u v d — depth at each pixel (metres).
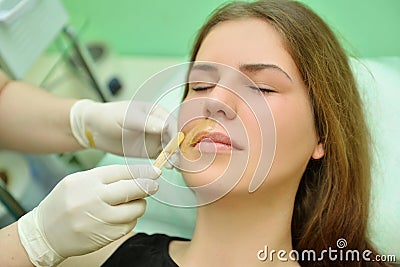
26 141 1.53
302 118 1.06
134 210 1.04
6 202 1.44
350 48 1.73
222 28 1.10
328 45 1.18
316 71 1.10
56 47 1.87
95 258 1.22
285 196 1.10
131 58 2.17
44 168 1.72
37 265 1.06
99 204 1.02
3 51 1.45
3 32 1.43
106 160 1.69
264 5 1.13
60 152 1.55
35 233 1.05
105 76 2.08
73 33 1.77
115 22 2.13
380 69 1.68
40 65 1.85
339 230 1.26
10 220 1.64
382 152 1.53
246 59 1.04
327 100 1.12
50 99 1.52
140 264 1.17
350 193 1.24
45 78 1.74
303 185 1.24
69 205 1.02
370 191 1.33
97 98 1.93
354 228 1.26
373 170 1.43
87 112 1.44
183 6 2.01
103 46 2.15
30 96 1.53
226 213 1.07
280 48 1.06
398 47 1.87
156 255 1.18
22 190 1.66
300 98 1.07
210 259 1.12
